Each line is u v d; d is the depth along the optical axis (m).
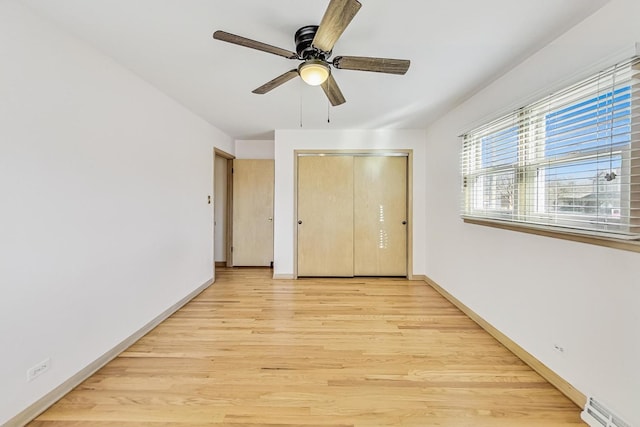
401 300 3.25
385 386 1.73
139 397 1.63
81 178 1.80
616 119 1.35
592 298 1.48
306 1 1.44
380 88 2.54
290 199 4.10
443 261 3.41
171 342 2.27
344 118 3.48
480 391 1.69
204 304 3.12
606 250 1.41
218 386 1.73
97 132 1.92
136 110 2.31
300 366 1.94
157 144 2.60
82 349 1.79
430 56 1.99
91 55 1.87
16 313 1.42
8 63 1.39
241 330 2.49
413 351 2.13
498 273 2.31
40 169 1.55
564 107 1.69
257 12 1.53
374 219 4.17
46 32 1.57
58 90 1.64
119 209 2.12
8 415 1.38
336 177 4.14
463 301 2.91
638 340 1.26
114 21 1.61
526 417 1.49
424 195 4.06
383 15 1.55
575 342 1.58
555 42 1.76
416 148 4.03
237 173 4.73
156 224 2.59
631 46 1.24
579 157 1.57
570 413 1.52
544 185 1.85
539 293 1.86
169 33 1.73
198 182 3.42
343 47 1.88
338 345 2.22
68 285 1.70
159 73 2.27
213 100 2.87
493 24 1.62
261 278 4.17
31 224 1.50
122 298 2.15
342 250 4.19
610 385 1.38
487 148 2.48
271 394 1.66
